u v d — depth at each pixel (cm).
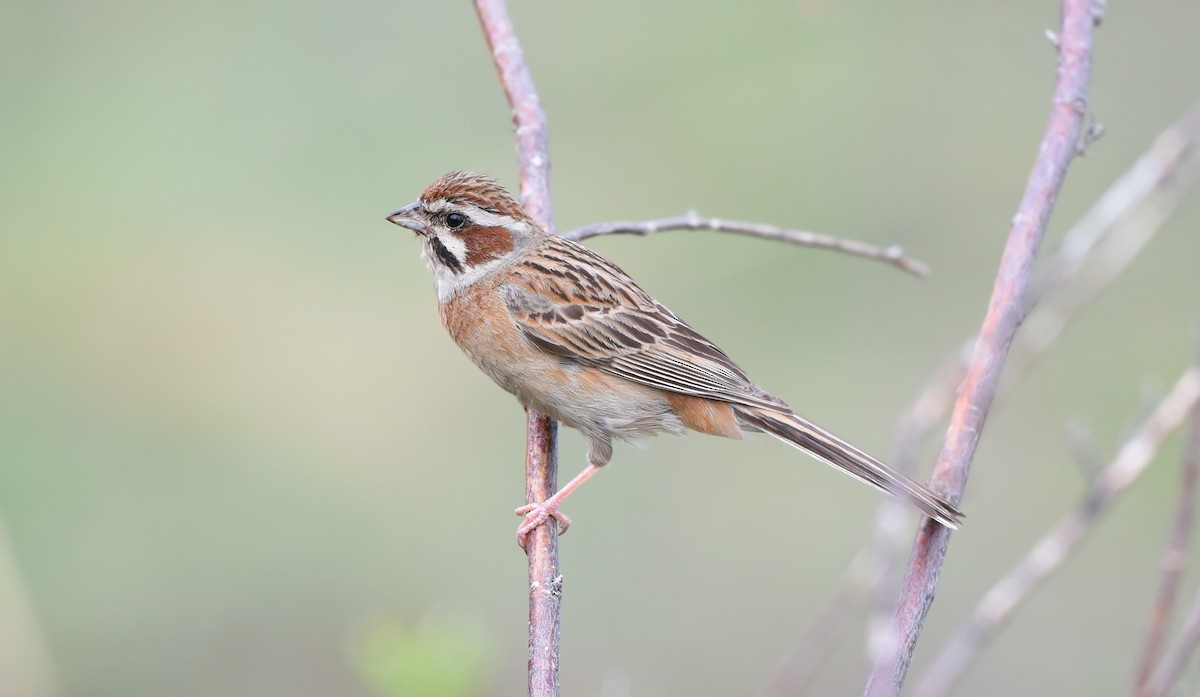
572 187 1493
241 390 1470
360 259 1503
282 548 1391
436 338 1484
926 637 1320
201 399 1466
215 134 1529
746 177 1490
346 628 1361
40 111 1529
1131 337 1416
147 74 1538
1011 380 855
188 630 1355
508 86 966
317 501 1412
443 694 848
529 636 763
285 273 1500
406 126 1516
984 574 1340
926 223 1473
